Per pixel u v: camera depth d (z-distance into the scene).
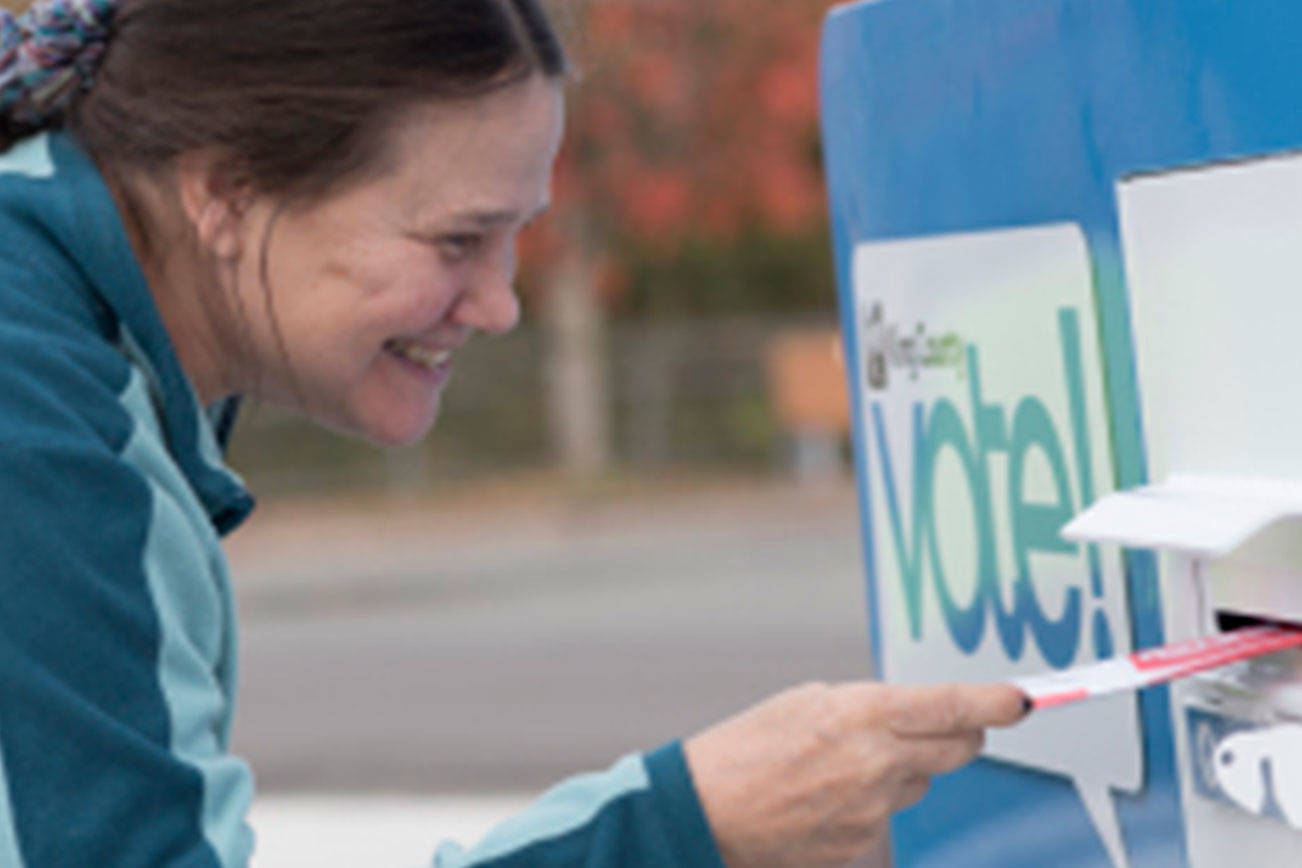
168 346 2.46
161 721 2.25
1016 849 2.86
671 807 2.38
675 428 33.66
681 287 35.66
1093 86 2.46
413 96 2.42
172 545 2.33
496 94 2.47
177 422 2.49
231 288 2.52
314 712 15.36
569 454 32.66
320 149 2.43
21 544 2.18
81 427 2.26
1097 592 2.59
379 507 30.78
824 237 34.94
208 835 2.26
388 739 13.73
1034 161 2.58
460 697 15.70
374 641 19.86
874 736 2.34
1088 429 2.55
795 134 28.89
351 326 2.51
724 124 28.94
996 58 2.63
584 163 29.12
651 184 29.02
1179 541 2.17
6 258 2.37
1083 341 2.53
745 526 27.56
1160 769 2.53
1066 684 2.26
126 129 2.49
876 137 2.95
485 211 2.50
